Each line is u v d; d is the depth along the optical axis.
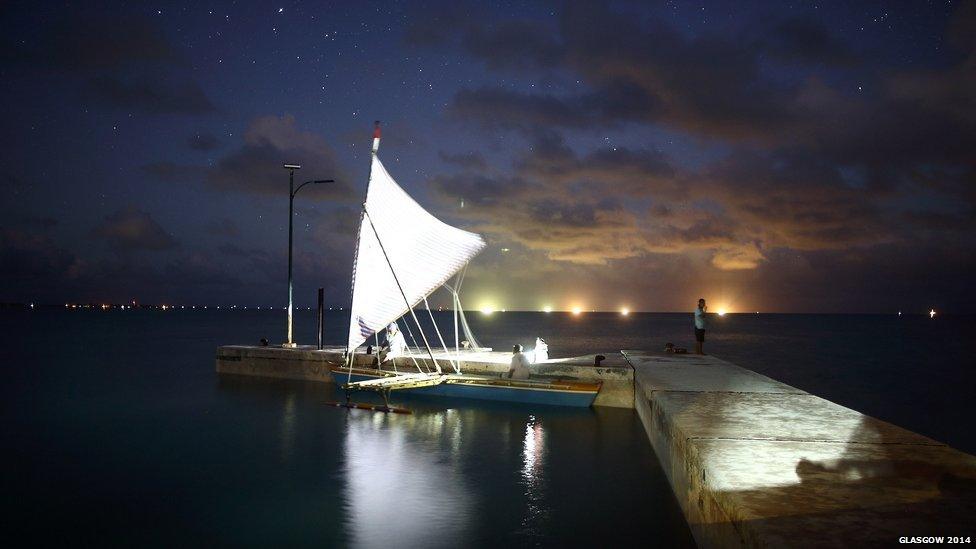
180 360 36.38
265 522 9.48
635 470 12.09
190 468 12.59
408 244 22.31
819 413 9.99
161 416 18.27
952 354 48.22
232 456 13.53
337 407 19.56
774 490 5.67
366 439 15.05
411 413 18.33
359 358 24.19
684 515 8.84
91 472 12.34
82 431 16.25
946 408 23.80
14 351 43.47
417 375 20.34
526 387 18.73
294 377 25.83
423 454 13.56
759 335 84.75
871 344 62.19
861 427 8.74
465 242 23.06
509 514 9.71
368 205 21.64
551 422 16.80
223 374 27.89
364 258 21.69
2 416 18.36
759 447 7.50
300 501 10.47
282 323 115.62
